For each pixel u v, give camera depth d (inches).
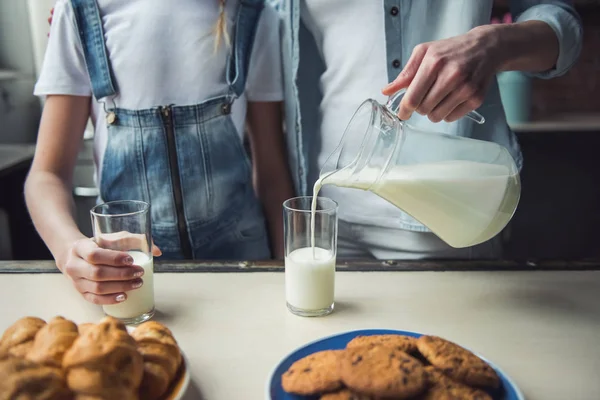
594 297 32.9
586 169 82.9
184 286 34.2
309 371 22.3
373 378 20.7
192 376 25.0
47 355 20.4
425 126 43.3
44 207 37.6
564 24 37.2
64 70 41.9
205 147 44.3
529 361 26.3
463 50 30.8
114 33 41.7
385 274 36.0
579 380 24.9
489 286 34.3
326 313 30.8
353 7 41.5
